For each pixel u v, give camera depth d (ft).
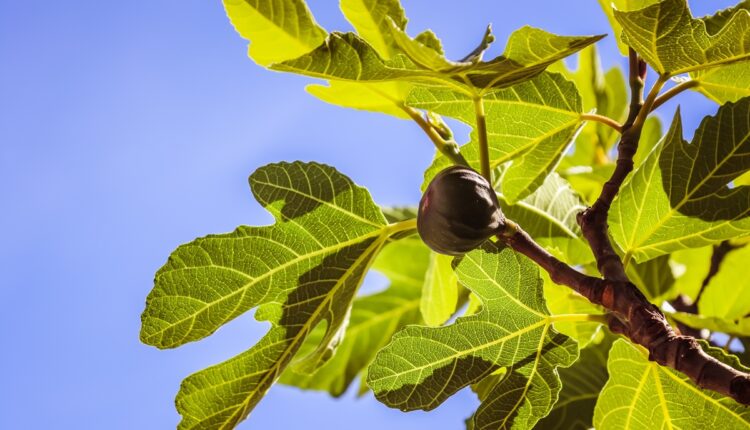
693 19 2.96
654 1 3.37
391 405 3.07
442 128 3.44
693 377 2.81
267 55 3.49
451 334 3.09
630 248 3.26
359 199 3.23
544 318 3.09
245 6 3.43
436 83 3.10
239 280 3.19
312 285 3.24
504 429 3.08
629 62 3.20
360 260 3.26
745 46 2.99
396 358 3.08
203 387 3.22
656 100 3.25
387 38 3.46
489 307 3.10
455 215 3.00
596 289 2.95
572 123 3.34
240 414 3.25
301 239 3.22
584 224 3.05
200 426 3.22
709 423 3.13
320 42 3.48
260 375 3.24
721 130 3.15
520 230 3.05
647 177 3.23
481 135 3.17
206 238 3.18
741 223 3.17
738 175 3.15
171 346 3.18
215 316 3.19
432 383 3.08
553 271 3.01
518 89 3.32
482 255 3.10
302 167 3.23
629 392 3.18
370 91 3.49
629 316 2.91
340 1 3.45
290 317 3.24
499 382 3.10
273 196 3.21
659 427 3.17
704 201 3.18
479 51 3.02
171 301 3.17
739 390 2.76
